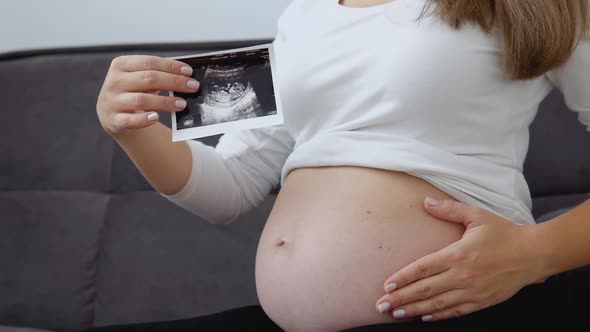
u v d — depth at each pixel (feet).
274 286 3.08
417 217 2.88
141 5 6.00
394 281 2.70
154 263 5.05
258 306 3.35
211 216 3.73
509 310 2.79
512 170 3.09
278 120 3.04
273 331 3.24
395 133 2.97
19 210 5.36
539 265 2.78
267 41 5.41
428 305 2.70
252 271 4.96
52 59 5.65
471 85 2.88
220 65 3.14
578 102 3.11
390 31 3.02
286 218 3.17
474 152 2.99
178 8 5.94
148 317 4.95
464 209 2.83
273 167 3.89
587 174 4.80
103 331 3.02
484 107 2.93
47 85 5.57
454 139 2.96
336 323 2.91
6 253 5.28
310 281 2.94
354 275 2.86
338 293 2.88
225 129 3.05
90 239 5.18
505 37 2.84
